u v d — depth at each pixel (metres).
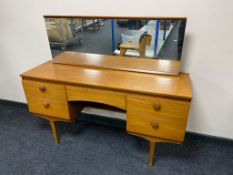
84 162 1.52
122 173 1.43
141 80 1.30
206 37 1.31
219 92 1.46
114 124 1.92
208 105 1.54
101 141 1.74
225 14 1.21
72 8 1.51
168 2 1.28
